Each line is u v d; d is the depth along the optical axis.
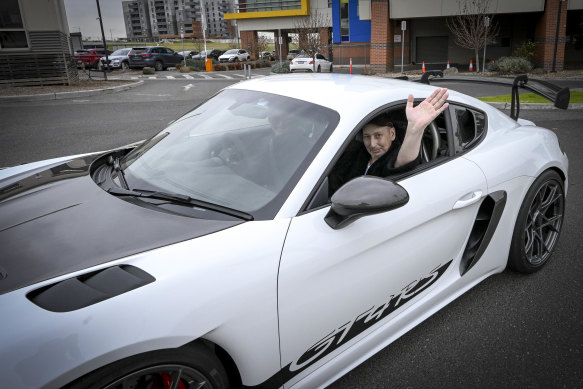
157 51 33.94
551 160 2.87
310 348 1.80
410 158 2.18
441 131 2.49
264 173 1.93
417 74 24.16
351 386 2.15
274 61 49.53
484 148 2.63
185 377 1.47
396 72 25.81
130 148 2.85
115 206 1.88
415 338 2.50
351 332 1.98
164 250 1.56
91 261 1.52
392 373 2.24
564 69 23.25
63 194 2.05
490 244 2.63
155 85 20.98
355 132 2.01
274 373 1.69
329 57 38.22
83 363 1.23
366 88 2.31
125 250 1.57
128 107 12.79
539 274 3.12
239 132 2.17
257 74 30.31
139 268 1.48
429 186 2.20
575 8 21.95
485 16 22.59
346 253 1.81
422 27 31.16
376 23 25.03
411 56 31.83
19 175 2.41
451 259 2.44
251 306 1.54
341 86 2.34
